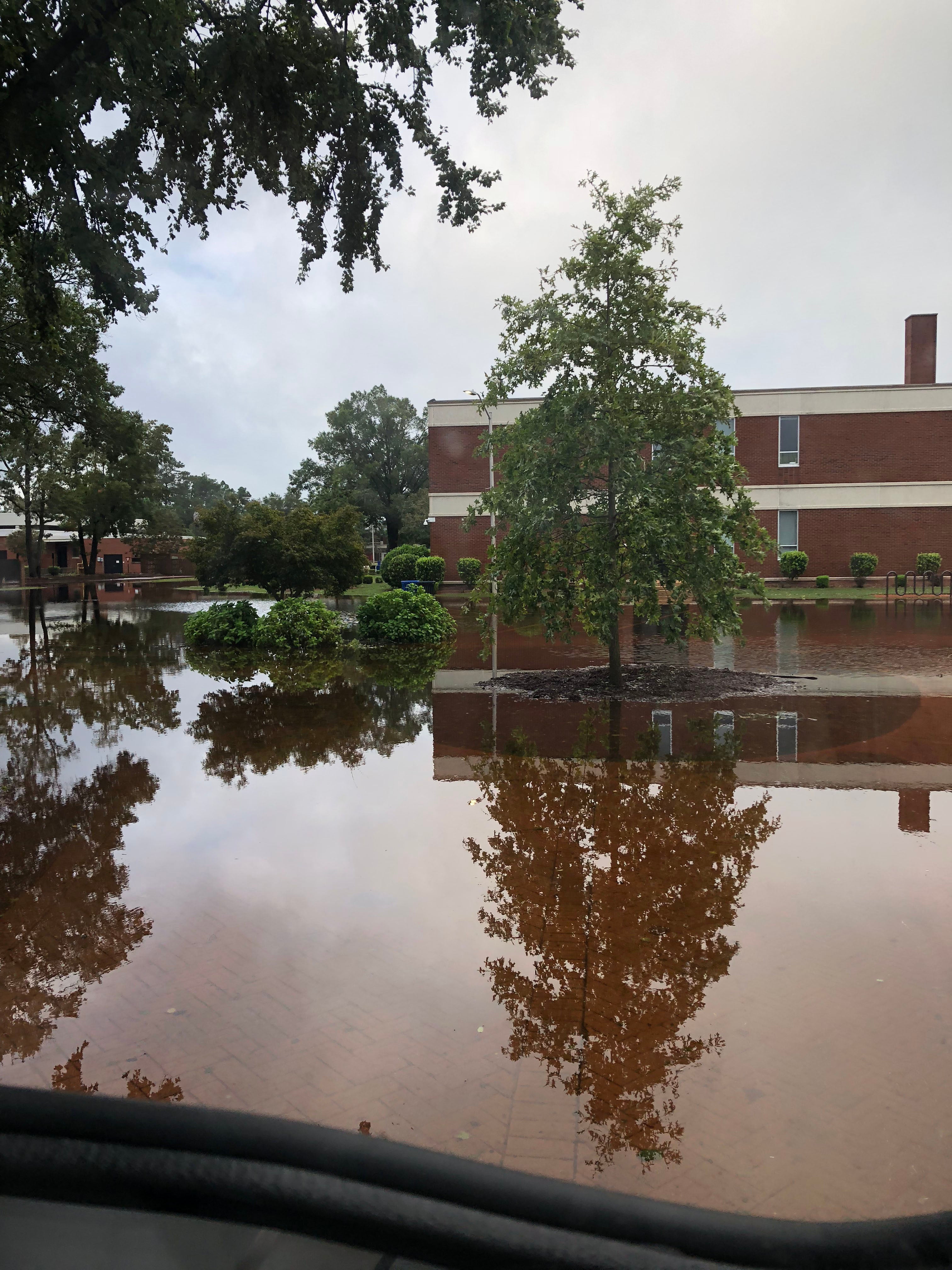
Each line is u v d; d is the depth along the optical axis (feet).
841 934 12.60
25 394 42.57
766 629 57.82
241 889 14.82
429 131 24.85
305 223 25.90
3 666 45.42
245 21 21.29
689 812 18.66
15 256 28.14
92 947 12.56
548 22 22.79
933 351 91.40
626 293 31.53
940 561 88.07
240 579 63.62
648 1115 8.43
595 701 32.27
